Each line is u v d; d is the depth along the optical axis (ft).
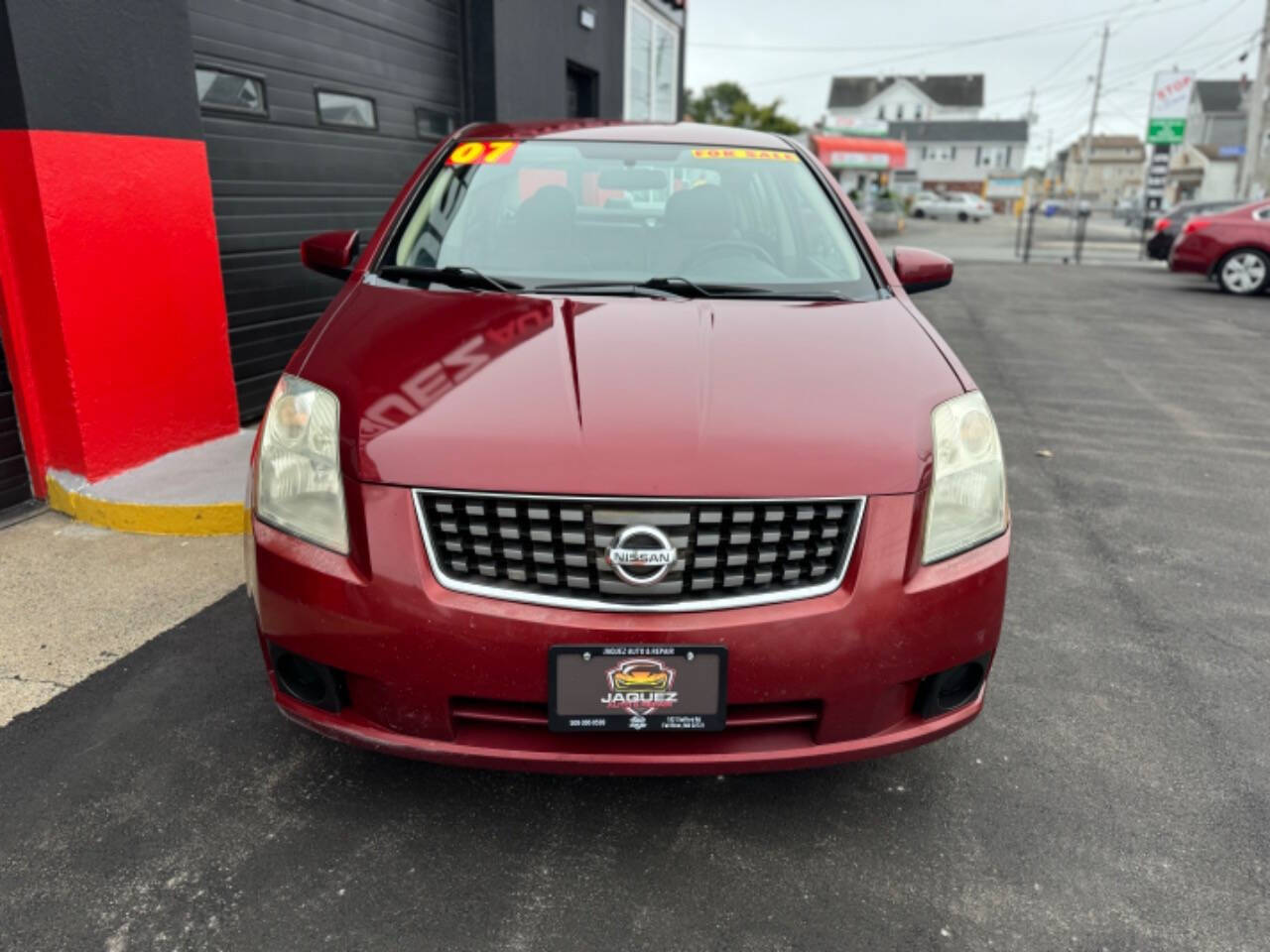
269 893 6.06
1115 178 334.24
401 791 7.09
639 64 37.60
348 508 5.95
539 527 5.70
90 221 11.68
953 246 87.81
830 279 8.84
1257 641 9.93
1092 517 13.61
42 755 7.41
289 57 17.01
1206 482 15.35
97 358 12.01
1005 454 16.63
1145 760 7.77
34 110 10.83
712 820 6.89
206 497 11.89
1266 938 5.90
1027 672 9.18
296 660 6.27
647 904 6.06
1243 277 41.98
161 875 6.19
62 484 12.20
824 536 5.84
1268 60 82.02
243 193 15.94
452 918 5.90
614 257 9.02
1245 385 22.82
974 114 274.98
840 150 125.80
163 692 8.33
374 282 8.45
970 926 5.96
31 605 9.87
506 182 9.79
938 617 6.02
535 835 6.67
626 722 5.77
